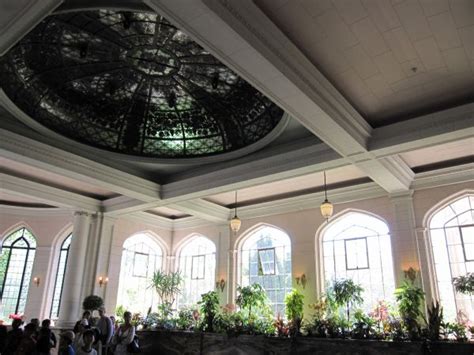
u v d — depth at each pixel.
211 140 9.57
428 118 7.09
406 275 9.94
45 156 8.59
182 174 10.73
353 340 8.30
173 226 15.83
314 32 5.22
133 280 14.38
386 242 10.91
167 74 7.98
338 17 4.96
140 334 11.35
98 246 12.83
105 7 5.38
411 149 7.58
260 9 4.82
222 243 14.12
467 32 5.17
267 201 13.18
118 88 8.39
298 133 8.40
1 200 14.21
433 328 7.91
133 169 10.41
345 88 6.43
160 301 15.03
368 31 5.20
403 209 10.42
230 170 9.81
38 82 7.64
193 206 12.77
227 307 12.05
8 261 14.16
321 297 10.71
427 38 5.30
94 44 7.03
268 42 5.02
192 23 4.52
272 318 11.02
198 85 8.26
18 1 4.25
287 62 5.37
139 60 7.54
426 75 6.09
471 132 6.85
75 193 12.27
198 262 15.10
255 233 13.70
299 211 12.60
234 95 8.33
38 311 13.61
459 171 9.70
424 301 9.56
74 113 8.63
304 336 9.09
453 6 4.75
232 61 5.15
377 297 10.66
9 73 6.92
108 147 9.48
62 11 5.40
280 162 8.98
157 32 6.69
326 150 8.36
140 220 14.66
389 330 8.47
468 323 9.12
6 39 4.83
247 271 13.51
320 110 6.21
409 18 4.96
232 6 4.50
